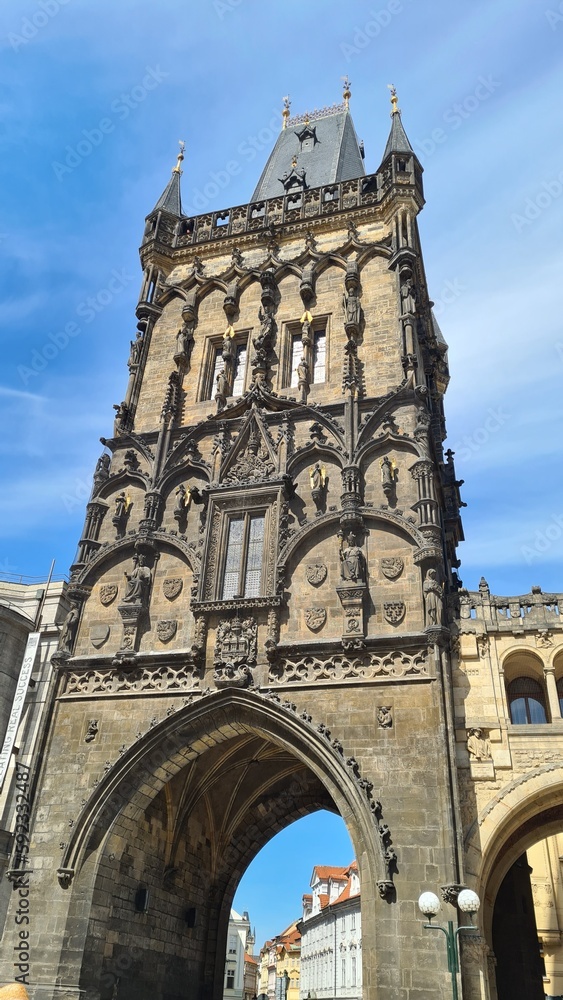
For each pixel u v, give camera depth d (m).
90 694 29.34
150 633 30.19
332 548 29.59
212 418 34.84
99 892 25.92
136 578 31.12
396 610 27.36
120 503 33.66
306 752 26.06
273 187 48.62
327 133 52.03
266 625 28.50
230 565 30.39
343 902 74.56
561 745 24.58
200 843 34.88
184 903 33.00
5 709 34.88
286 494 30.92
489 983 24.80
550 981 39.75
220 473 32.66
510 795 23.97
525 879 31.34
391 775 24.52
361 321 35.31
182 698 28.20
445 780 23.72
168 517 32.91
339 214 39.41
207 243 41.72
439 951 21.64
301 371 34.72
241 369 37.38
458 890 22.09
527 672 27.69
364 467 30.89
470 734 25.11
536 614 26.84
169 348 38.84
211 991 34.19
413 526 28.73
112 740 28.22
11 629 36.28
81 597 31.81
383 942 22.05
